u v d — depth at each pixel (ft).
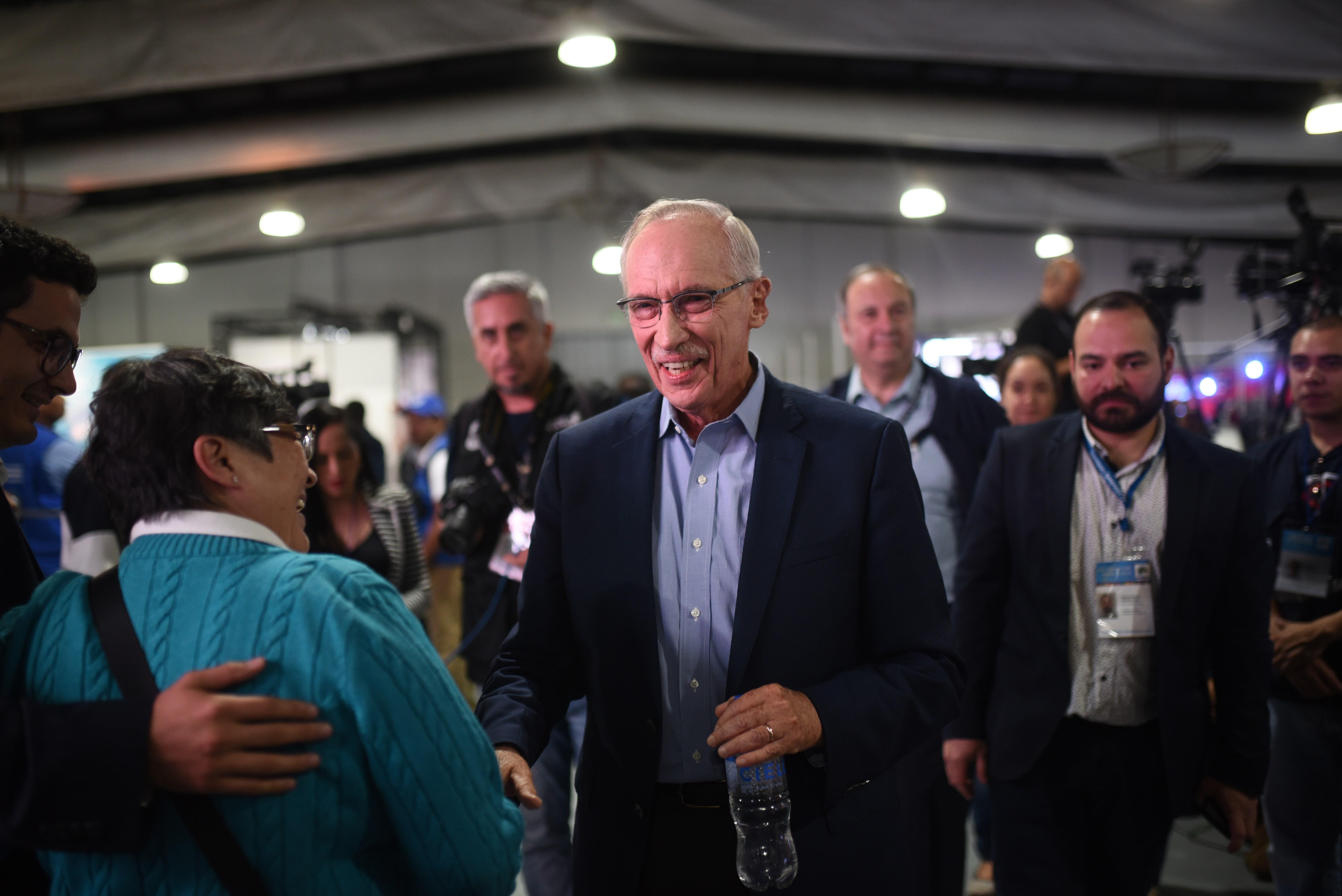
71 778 2.70
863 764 3.95
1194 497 5.95
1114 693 5.99
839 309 9.40
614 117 20.86
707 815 4.33
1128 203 25.30
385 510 9.56
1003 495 6.64
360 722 2.93
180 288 37.96
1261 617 5.93
